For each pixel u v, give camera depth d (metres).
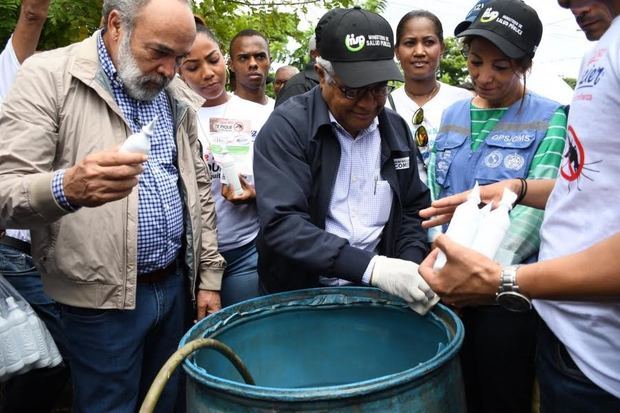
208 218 2.33
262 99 3.71
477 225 1.42
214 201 2.41
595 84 1.16
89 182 1.47
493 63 1.99
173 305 2.07
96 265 1.79
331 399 1.22
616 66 1.11
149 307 1.96
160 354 2.12
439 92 3.03
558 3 1.29
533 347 1.96
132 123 1.89
